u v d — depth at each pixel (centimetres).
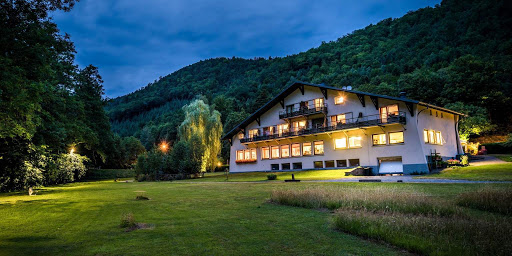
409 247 644
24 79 1402
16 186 2336
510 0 10419
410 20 16338
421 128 3362
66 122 2916
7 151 2159
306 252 646
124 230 885
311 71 15175
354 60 14650
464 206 1107
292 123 4556
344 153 3900
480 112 5038
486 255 570
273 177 3222
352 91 3788
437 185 1750
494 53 8481
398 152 3419
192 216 1088
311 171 3781
